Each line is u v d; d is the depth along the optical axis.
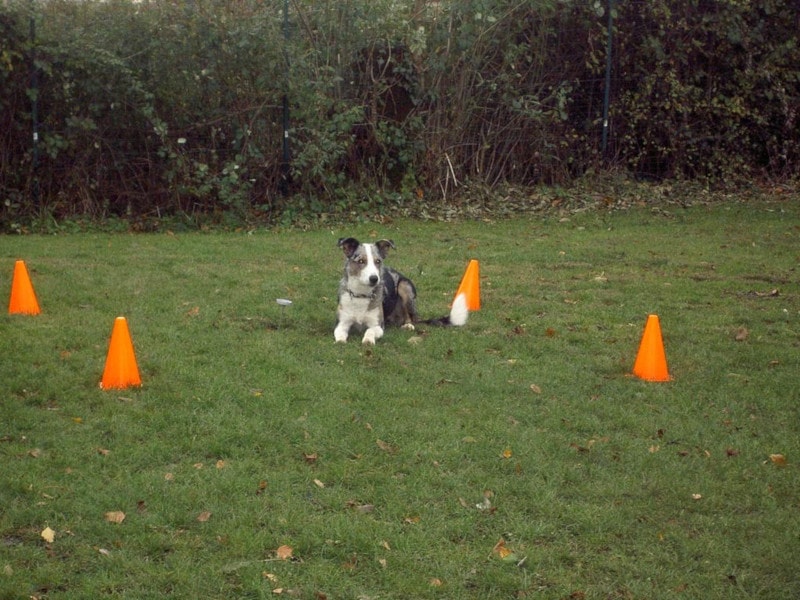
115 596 4.59
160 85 9.53
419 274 7.86
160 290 7.27
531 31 10.95
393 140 10.32
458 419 5.61
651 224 9.69
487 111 10.89
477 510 5.00
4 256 8.18
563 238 9.07
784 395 5.89
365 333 6.51
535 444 5.42
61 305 6.91
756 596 4.64
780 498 5.11
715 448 5.43
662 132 11.72
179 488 5.07
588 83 11.40
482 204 10.50
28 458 5.23
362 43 10.08
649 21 11.37
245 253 8.42
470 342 6.49
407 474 5.21
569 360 6.28
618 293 7.43
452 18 10.38
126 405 5.65
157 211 9.80
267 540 4.82
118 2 9.48
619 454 5.38
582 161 11.48
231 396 5.75
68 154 9.54
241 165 9.82
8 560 4.71
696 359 6.29
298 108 9.78
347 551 4.80
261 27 9.55
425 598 4.62
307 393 5.81
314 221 9.69
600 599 4.62
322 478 5.17
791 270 7.99
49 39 9.27
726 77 11.77
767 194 11.48
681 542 4.86
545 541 4.87
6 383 5.80
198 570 4.69
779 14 11.64
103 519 4.91
